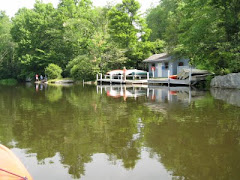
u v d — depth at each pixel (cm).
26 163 472
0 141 607
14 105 1223
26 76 5894
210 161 473
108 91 2073
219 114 920
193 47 2191
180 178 406
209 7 2047
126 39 4231
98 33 4438
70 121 823
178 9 3219
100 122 805
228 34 2031
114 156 504
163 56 3697
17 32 5459
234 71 2239
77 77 4316
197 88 2283
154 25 5281
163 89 2202
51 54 5050
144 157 497
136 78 4006
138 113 962
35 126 757
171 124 769
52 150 542
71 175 421
